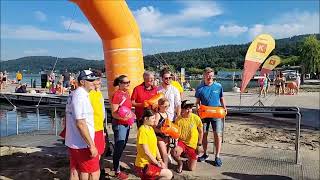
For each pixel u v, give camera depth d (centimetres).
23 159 841
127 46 841
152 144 583
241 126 1320
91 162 507
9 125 1905
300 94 3034
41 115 2223
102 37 850
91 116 509
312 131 1267
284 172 704
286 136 1125
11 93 3059
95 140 547
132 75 842
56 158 845
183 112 703
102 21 808
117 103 654
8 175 719
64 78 3191
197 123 707
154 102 672
